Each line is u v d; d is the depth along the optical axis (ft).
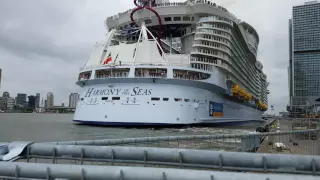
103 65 176.65
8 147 32.09
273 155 26.89
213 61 195.93
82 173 22.65
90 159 31.32
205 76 185.47
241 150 58.65
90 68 182.09
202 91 185.47
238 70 245.65
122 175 21.88
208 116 191.01
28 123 289.33
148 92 166.91
